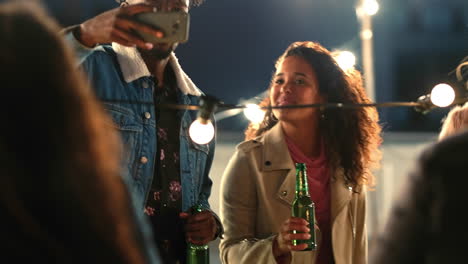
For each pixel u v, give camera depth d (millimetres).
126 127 2656
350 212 3203
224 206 3148
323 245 3104
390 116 14453
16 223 1299
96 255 1359
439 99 2441
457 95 2541
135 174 2654
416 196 1706
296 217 2758
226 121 10867
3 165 1306
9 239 1292
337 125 3227
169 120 2832
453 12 15344
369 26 7887
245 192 3129
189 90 2912
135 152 2666
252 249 2945
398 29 15273
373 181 3434
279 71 3201
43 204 1329
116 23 2287
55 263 1320
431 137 7695
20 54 1347
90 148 1395
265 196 3094
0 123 1317
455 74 3330
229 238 3088
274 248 2896
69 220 1342
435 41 15336
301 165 2887
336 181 3160
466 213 1623
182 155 2828
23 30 1372
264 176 3111
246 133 3504
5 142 1316
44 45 1376
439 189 1659
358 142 3287
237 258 2996
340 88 3260
